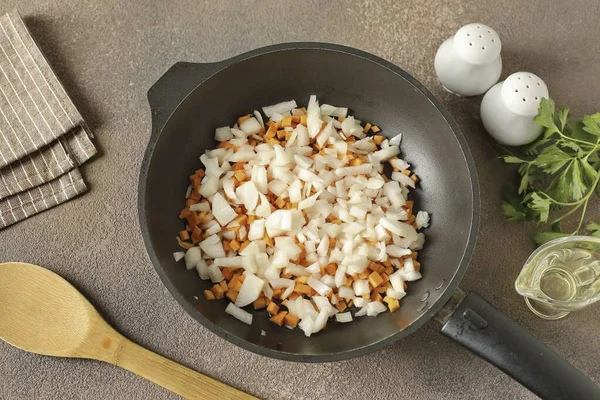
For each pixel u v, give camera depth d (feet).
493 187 1.66
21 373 1.55
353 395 1.56
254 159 1.56
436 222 1.58
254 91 1.60
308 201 1.50
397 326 1.46
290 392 1.56
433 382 1.57
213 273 1.51
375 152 1.61
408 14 1.73
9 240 1.60
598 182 1.57
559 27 1.74
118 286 1.59
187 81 1.48
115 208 1.62
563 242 1.51
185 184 1.58
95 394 1.55
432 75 1.71
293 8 1.73
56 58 1.69
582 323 1.60
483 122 1.61
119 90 1.68
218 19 1.72
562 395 1.29
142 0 1.72
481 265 1.62
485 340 1.31
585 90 1.71
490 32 1.53
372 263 1.51
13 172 1.61
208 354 1.56
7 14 1.65
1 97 1.63
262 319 1.52
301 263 1.52
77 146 1.63
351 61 1.52
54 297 1.56
